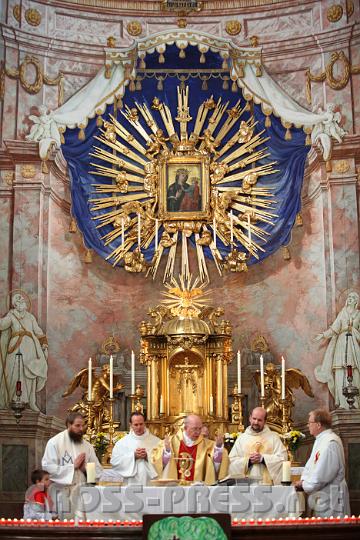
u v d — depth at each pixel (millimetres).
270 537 7223
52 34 13469
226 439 11125
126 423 12438
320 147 13000
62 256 13062
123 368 12664
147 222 13344
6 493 11703
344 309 12508
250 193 13352
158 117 13719
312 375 12711
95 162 13461
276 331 13062
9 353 12141
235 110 13641
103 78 13461
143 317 13203
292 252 13203
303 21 13586
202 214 13273
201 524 7109
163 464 8609
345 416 11953
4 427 11805
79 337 12953
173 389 11969
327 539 7262
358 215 12828
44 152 12867
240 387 11781
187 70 13711
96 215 13281
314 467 8469
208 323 12438
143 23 13773
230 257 12984
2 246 12664
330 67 13344
